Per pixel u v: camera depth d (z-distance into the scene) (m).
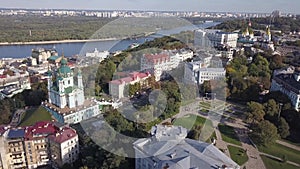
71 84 197.38
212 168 114.94
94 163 137.00
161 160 121.31
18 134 155.12
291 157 167.38
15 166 155.38
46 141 155.62
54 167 157.25
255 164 159.00
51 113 195.12
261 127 178.25
